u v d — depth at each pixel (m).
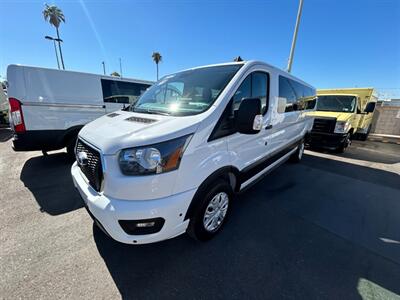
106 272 1.97
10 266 2.00
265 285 1.88
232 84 2.35
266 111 3.07
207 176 2.09
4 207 3.07
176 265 2.07
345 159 6.47
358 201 3.59
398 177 4.93
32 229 2.56
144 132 1.78
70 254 2.17
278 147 3.78
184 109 2.28
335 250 2.36
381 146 9.47
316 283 1.91
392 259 2.24
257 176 3.28
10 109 4.16
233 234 2.57
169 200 1.78
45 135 4.50
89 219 2.80
